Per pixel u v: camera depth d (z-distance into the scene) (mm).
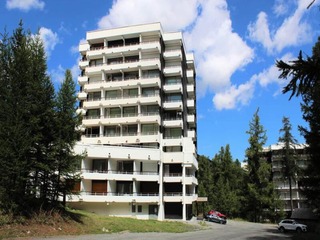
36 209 29062
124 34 73188
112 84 70562
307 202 40219
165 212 63812
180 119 71312
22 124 27172
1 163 25562
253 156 72562
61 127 30438
